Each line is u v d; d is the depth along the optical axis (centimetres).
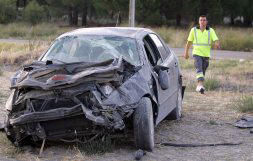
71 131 632
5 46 2150
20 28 3572
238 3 3912
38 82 630
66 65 667
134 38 758
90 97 615
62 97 618
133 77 666
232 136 785
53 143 698
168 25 3769
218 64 1805
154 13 3462
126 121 664
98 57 726
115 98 622
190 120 901
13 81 689
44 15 4228
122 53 729
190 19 3744
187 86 1299
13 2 4200
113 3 3534
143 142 649
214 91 1252
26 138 681
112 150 662
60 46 766
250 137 781
